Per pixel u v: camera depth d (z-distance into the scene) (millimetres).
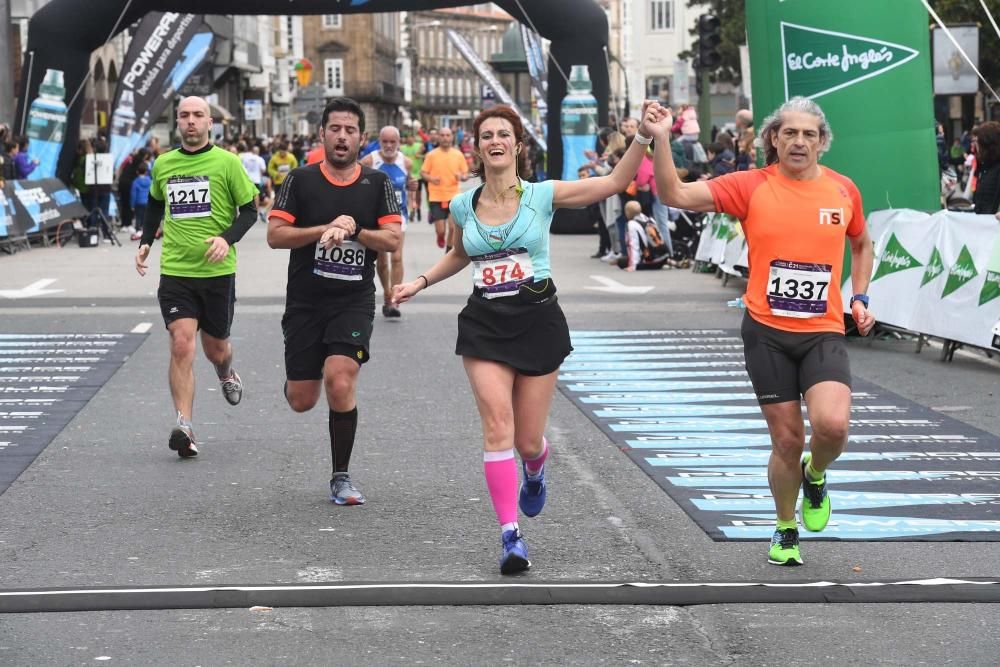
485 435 9188
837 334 9125
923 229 19625
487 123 9211
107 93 75312
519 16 44438
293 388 11352
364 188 11086
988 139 18797
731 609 8367
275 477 12156
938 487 11641
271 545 9891
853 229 9312
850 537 10000
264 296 26594
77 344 20344
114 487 11773
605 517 10680
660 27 134250
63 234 41250
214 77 89750
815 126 9000
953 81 35062
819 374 8953
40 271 31906
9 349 19828
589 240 42500
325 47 197625
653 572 9156
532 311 9219
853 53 21484
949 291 18703
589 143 44406
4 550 9758
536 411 9383
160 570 9242
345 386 11062
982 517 10617
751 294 9195
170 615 8266
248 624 8102
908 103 21578
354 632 7953
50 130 41938
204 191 13055
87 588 8750
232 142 63625
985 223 18172
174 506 11102
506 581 8938
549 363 9273
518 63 84500
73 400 15992
